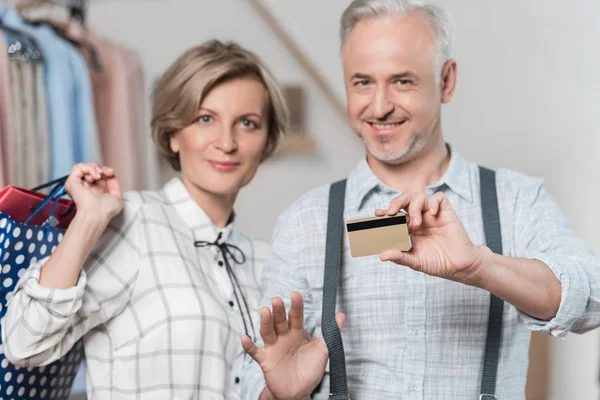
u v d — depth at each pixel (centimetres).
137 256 157
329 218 147
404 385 136
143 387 154
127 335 155
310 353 133
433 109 141
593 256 130
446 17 143
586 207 262
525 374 143
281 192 302
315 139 285
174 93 167
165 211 166
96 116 257
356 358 142
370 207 147
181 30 300
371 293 141
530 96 267
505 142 270
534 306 120
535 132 267
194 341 155
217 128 166
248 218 303
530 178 146
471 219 143
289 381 130
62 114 231
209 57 166
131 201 162
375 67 137
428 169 146
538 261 123
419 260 116
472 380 137
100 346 159
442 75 146
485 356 135
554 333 122
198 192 172
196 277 161
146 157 275
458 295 138
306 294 148
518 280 117
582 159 262
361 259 143
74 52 239
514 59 268
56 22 251
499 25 269
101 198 147
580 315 121
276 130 178
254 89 169
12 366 149
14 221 145
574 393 258
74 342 151
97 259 153
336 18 279
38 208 151
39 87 227
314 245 148
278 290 150
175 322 155
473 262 115
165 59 300
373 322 141
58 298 139
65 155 231
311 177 301
